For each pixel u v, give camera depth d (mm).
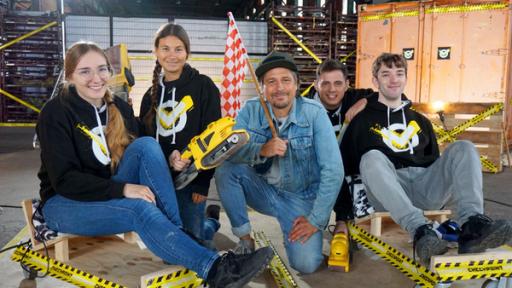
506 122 7980
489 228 1921
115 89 5277
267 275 2693
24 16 12070
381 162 2434
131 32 12328
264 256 1805
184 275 1980
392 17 8000
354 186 2852
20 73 12328
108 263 2119
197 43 12531
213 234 3172
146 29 12352
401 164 2846
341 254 2697
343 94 3270
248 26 12492
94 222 2066
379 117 2891
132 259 2172
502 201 4664
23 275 2631
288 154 2621
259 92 2533
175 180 2377
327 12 11836
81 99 2201
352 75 12055
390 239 2461
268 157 2631
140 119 2975
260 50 12578
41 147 2143
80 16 12180
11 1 14391
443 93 7688
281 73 2459
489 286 2148
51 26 12125
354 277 2662
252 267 1796
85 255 2217
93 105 2240
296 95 2646
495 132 6320
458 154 2350
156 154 2072
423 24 7715
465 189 2230
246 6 28594
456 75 7562
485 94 7418
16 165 6688
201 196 2709
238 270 1798
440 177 2535
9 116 12789
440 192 2582
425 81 7797
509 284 2100
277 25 11859
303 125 2578
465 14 7363
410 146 2844
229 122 2141
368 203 2773
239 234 2754
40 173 2271
